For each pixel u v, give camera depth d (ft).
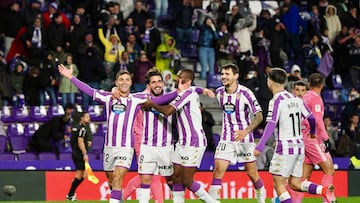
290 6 222.07
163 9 224.33
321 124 120.26
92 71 197.36
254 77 191.42
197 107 112.16
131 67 199.00
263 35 215.31
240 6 216.74
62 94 198.39
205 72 208.03
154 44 205.46
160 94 113.19
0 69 195.00
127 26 206.90
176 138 120.16
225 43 206.18
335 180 164.66
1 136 183.83
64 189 157.48
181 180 112.88
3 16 205.98
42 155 179.01
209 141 176.76
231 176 160.25
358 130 188.55
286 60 218.59
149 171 112.37
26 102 196.44
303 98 121.29
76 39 200.44
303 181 116.98
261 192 120.26
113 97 111.34
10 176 155.84
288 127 107.65
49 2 220.02
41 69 196.13
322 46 217.97
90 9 213.05
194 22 217.97
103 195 157.48
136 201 147.74
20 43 205.16
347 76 221.05
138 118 124.36
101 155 180.04
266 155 171.32
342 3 233.35
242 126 115.85
